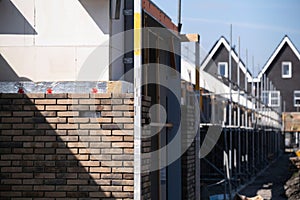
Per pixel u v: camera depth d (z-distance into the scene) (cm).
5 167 572
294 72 4550
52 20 638
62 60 635
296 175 2066
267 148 2914
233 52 3044
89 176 570
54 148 572
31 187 571
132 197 566
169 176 880
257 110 2431
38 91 612
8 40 641
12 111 575
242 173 1808
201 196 1227
